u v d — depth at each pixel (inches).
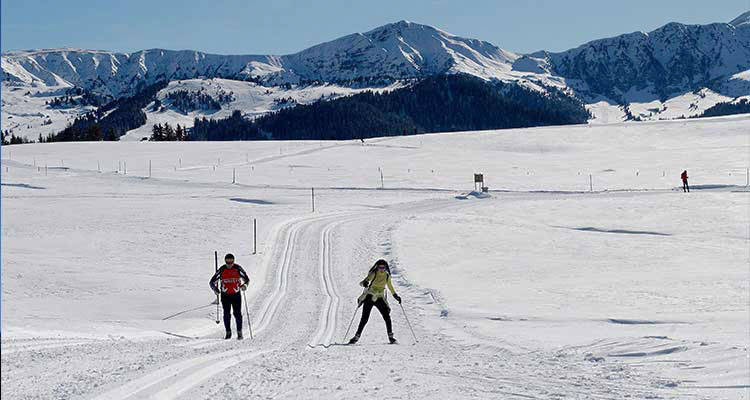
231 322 857.5
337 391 356.8
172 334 743.7
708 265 1278.3
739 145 4306.1
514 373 423.8
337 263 1384.1
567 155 4242.1
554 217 2078.0
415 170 3627.0
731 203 2151.8
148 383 379.2
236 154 4446.4
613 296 987.3
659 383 382.0
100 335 679.1
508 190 2883.9
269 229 1803.6
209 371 420.5
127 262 1353.3
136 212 2208.4
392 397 339.6
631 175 3235.7
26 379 391.5
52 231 1803.6
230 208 2321.6
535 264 1338.6
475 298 1007.6
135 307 950.4
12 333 652.7
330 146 4830.2
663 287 1051.3
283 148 4729.3
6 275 1143.6
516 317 847.7
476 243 1609.3
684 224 1884.8
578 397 339.6
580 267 1294.3
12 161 4141.2
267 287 1137.4
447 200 2578.7
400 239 1653.5
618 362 472.7
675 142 4726.9
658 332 697.6
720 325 725.3
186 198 2669.8
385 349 600.7
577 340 659.4
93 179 3390.7
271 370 427.2
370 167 3786.9
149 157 4347.9
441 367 455.8
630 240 1641.2
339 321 847.1
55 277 1146.7
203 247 1550.2
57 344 569.3
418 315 906.7
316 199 2625.5
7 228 1862.7
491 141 5014.8
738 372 398.6
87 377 396.5
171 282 1142.3
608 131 5319.9
